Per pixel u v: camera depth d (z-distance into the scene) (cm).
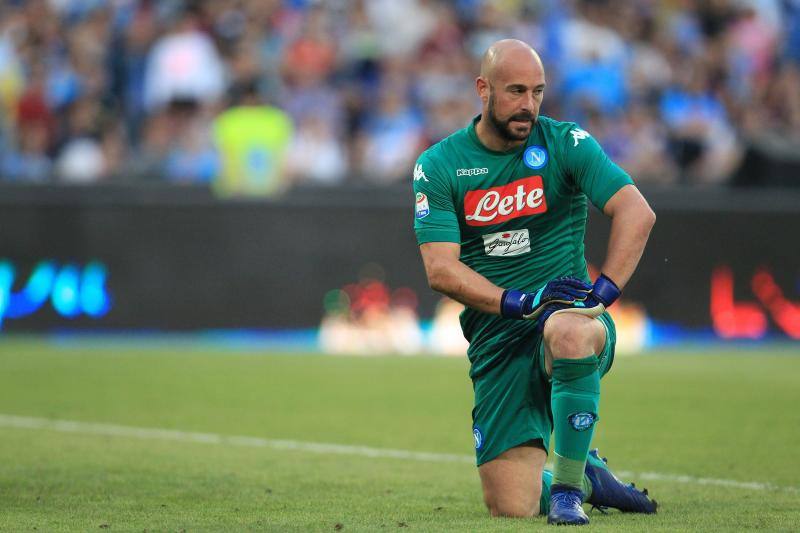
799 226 6184
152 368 4978
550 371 2064
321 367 5103
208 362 5200
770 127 7506
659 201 6106
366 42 7375
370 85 7212
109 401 4097
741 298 6162
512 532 1922
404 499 2409
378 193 6022
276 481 2650
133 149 6938
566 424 2008
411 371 4997
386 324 5972
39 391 4325
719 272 6141
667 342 6088
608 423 3597
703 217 6122
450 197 2186
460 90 7231
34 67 6988
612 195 2123
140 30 7206
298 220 6000
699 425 3553
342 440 3334
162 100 6988
